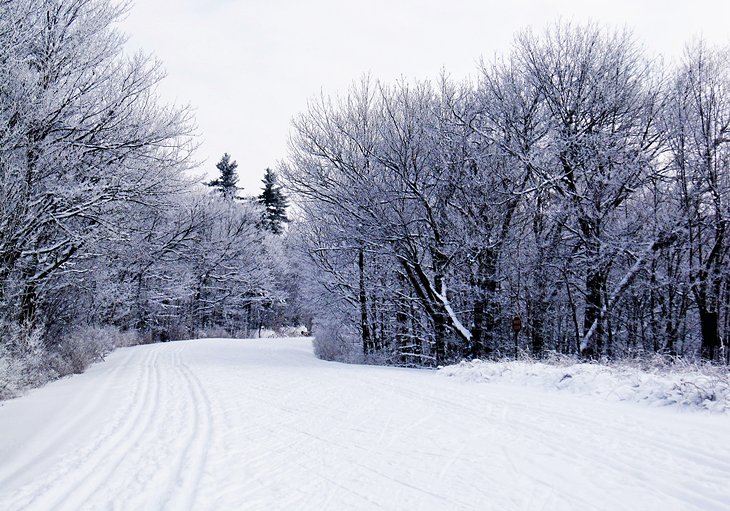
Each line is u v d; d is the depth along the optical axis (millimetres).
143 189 14945
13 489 4371
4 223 10508
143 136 14742
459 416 7109
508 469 4781
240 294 49438
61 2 13188
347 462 5129
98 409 7953
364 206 18344
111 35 14297
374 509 3908
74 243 14359
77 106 13242
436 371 13250
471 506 3932
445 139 18188
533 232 18547
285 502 4062
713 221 14844
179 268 38094
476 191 17734
